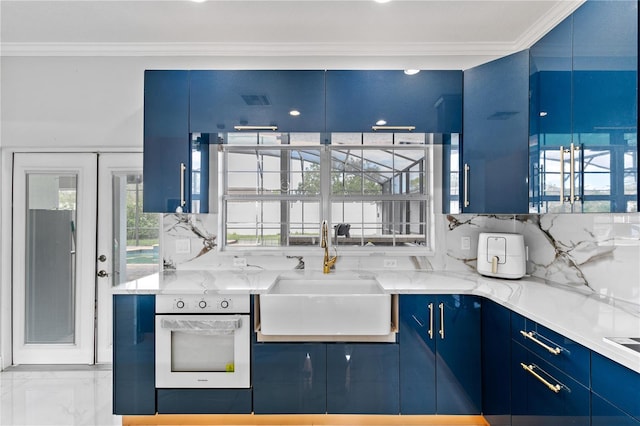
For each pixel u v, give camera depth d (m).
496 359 1.96
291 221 2.89
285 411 2.13
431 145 2.84
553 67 1.80
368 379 2.12
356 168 2.89
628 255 1.78
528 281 2.37
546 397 1.52
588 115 1.54
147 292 2.12
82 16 2.35
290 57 2.77
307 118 2.38
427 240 2.87
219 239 2.81
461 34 2.60
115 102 2.75
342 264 2.79
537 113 1.96
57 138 2.76
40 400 2.43
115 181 2.92
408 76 2.37
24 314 2.93
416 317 2.14
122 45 2.71
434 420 2.19
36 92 2.75
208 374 2.12
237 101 2.38
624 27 1.35
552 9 2.28
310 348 2.13
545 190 1.87
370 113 2.37
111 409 2.34
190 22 2.43
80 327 2.93
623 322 1.48
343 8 2.26
